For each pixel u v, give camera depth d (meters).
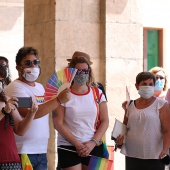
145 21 16.89
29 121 6.66
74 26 11.25
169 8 17.25
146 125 8.23
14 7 19.47
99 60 11.55
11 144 6.52
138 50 11.79
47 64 11.34
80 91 7.91
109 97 11.48
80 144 7.70
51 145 11.14
